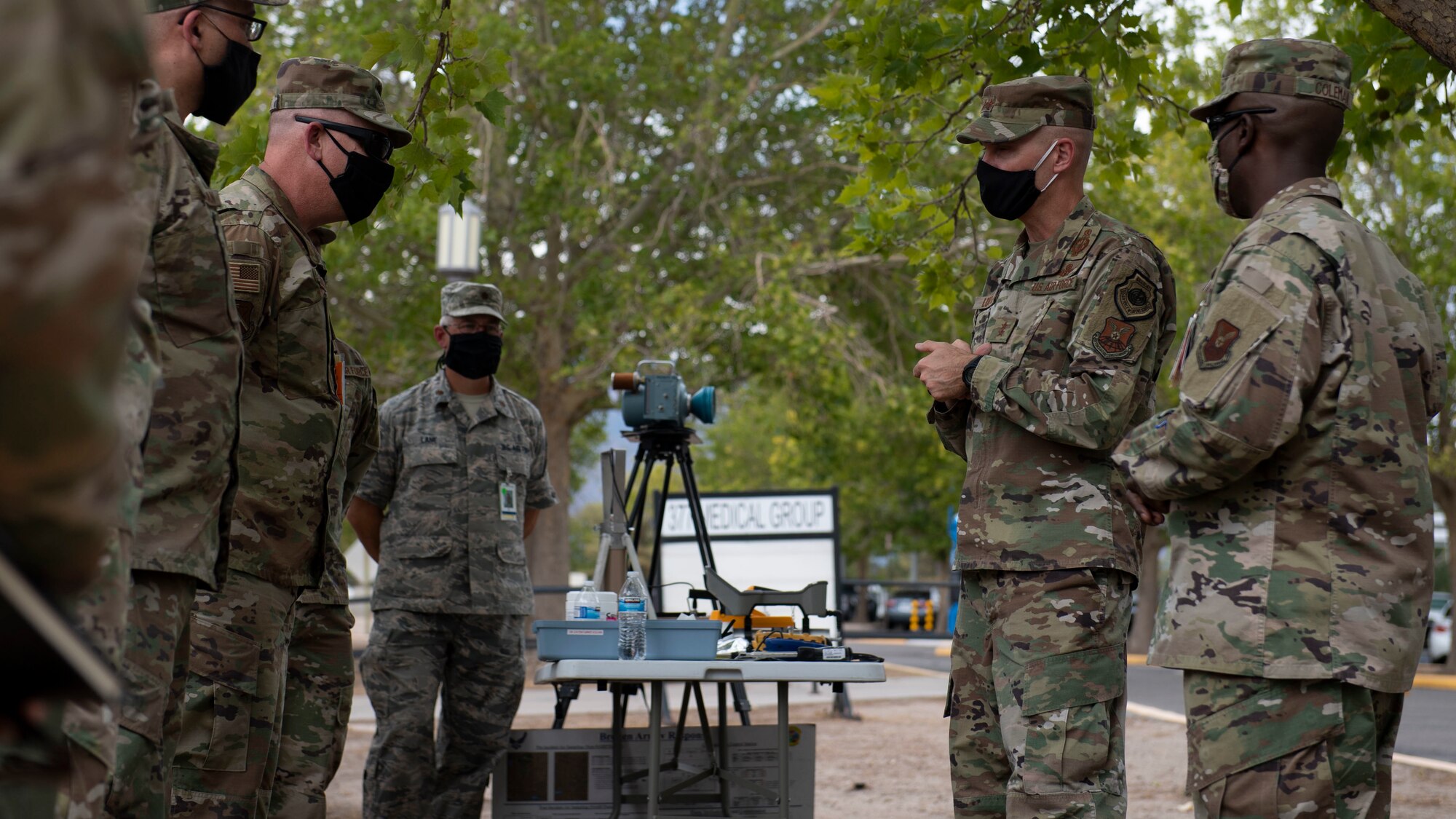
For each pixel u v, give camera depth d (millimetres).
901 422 16125
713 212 15781
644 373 4461
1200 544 2277
